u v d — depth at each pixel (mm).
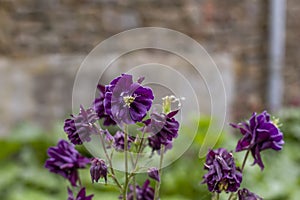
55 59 6512
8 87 6414
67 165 1475
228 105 6961
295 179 5031
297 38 7332
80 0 6578
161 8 6785
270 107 7055
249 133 1417
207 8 6941
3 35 6430
